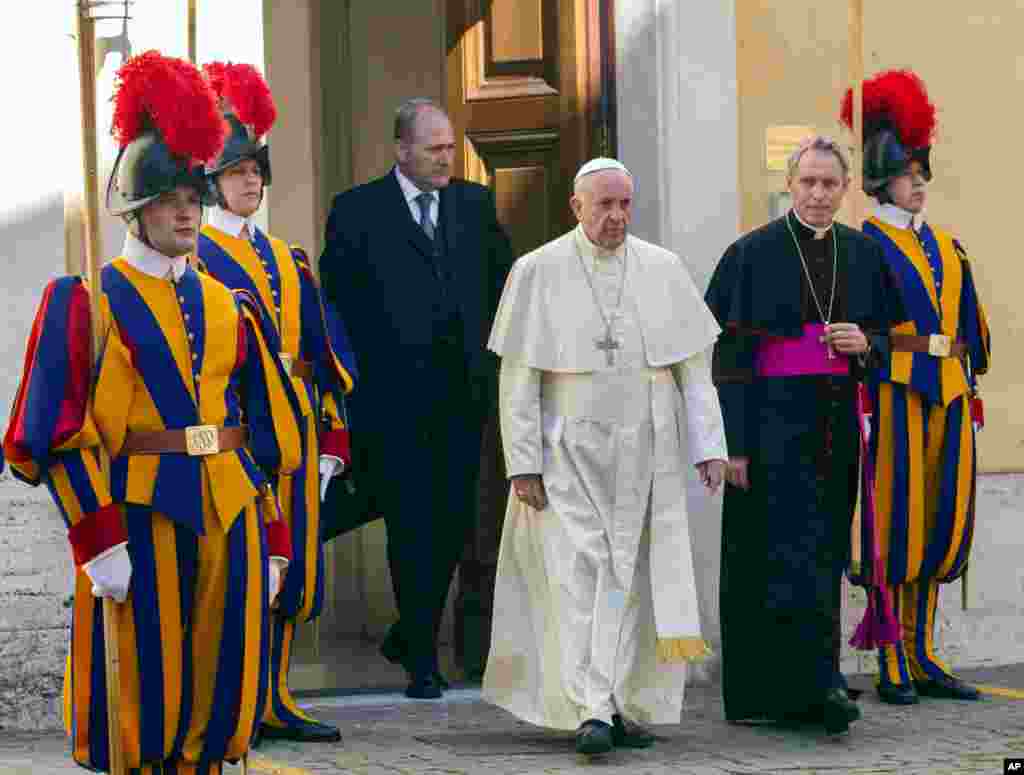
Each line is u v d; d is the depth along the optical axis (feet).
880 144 74.43
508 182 81.25
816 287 67.46
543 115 80.43
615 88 79.36
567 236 65.62
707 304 68.95
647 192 78.07
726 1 77.77
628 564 63.10
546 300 64.69
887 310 69.36
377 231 76.23
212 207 65.77
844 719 64.80
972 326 75.56
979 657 82.33
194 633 47.21
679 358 64.75
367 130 94.38
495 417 81.35
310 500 66.18
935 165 82.69
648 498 64.18
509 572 65.57
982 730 66.69
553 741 65.00
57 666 69.05
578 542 62.85
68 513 45.98
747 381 67.87
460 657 81.82
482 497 81.25
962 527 74.54
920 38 82.23
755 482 67.41
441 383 75.87
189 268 48.98
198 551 47.09
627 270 65.05
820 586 66.18
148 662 46.65
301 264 67.41
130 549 46.65
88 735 46.91
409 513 75.20
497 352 64.69
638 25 78.18
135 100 47.70
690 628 63.16
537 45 80.74
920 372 73.51
